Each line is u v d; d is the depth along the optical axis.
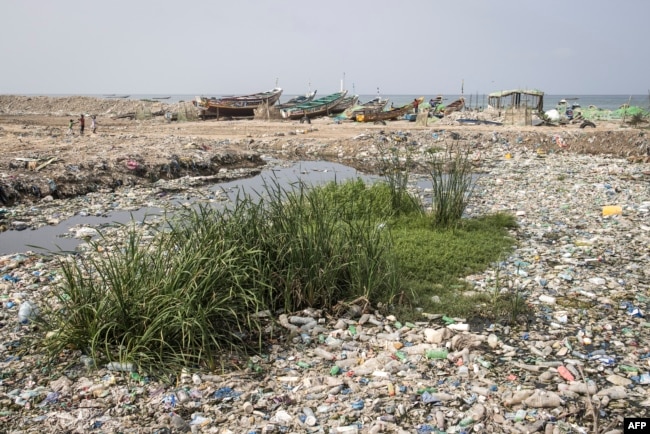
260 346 5.96
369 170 22.17
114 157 18.78
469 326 6.71
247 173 20.81
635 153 24.80
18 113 66.31
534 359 5.90
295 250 7.25
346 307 7.11
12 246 10.68
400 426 4.62
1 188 14.30
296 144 29.31
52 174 16.00
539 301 7.54
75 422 4.71
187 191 16.92
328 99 52.66
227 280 6.57
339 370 5.62
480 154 25.34
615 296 7.64
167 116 47.34
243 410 4.88
